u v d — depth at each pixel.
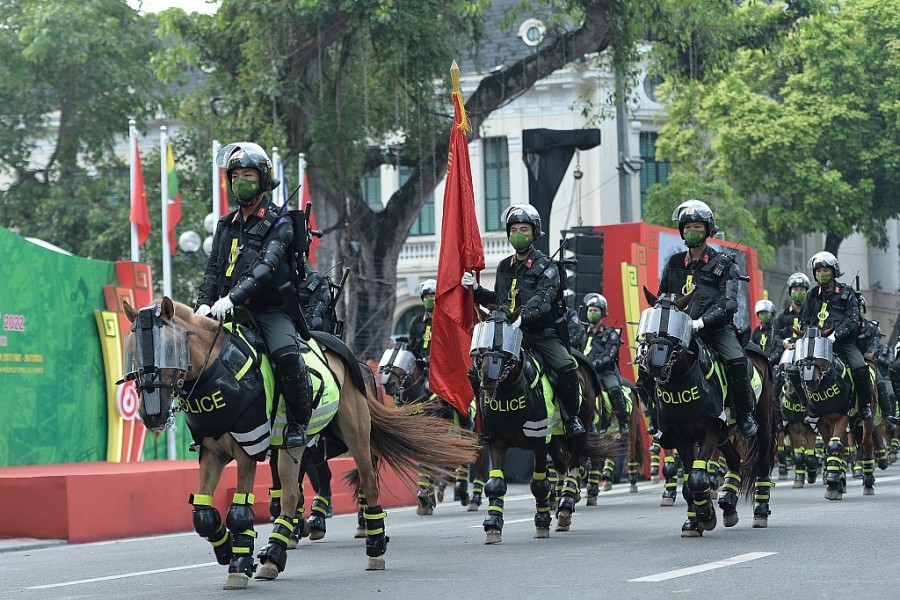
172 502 40.09
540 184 62.88
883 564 22.89
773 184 109.25
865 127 110.62
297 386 22.30
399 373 41.41
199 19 82.12
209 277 22.50
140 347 20.12
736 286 29.20
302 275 23.00
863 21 112.00
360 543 32.53
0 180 123.94
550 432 29.88
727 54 86.25
